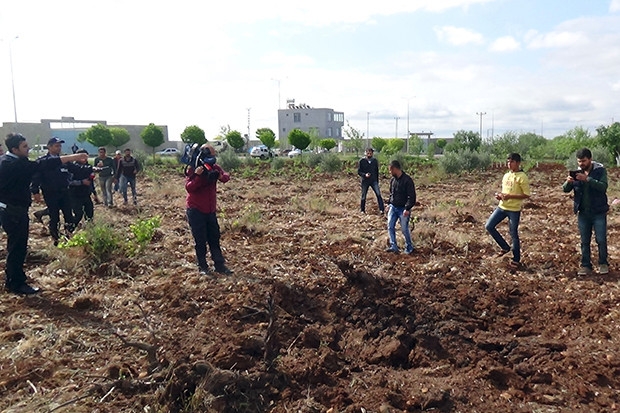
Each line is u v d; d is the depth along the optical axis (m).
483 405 4.02
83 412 3.73
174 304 5.53
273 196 16.00
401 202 7.78
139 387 4.03
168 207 13.23
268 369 4.24
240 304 5.30
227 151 31.47
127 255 7.18
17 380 4.12
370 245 8.40
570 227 9.92
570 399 4.07
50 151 7.99
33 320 5.23
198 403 3.78
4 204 5.74
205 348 4.52
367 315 5.33
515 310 5.67
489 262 7.29
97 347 4.70
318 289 5.77
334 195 16.23
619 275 6.63
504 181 7.30
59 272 6.65
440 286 6.00
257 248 8.03
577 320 5.39
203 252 6.58
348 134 38.25
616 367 4.42
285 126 108.50
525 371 4.45
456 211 11.66
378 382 4.28
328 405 3.97
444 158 24.23
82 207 9.31
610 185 16.20
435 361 4.73
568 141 34.62
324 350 4.62
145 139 47.44
